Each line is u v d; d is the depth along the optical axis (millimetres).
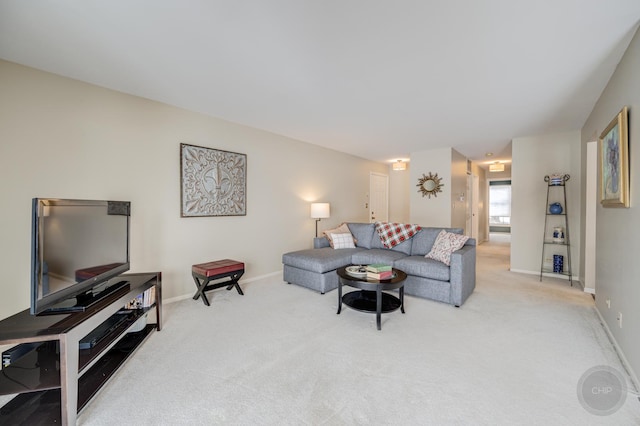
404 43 1897
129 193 2793
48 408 1457
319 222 5113
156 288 2338
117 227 2164
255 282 3861
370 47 1949
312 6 1538
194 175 3283
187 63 2186
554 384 1642
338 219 5590
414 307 2889
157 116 2988
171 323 2510
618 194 1947
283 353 2004
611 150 2143
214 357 1953
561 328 2385
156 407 1477
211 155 3438
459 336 2248
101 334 1801
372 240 4266
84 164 2502
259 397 1548
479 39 1846
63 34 1803
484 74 2340
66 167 2402
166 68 2264
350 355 1972
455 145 5051
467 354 1977
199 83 2543
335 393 1573
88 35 1815
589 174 3414
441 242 3357
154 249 2982
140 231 2879
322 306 2932
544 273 4312
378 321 2379
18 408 1453
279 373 1765
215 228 3533
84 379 1651
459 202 5781
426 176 5492
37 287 1459
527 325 2447
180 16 1627
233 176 3689
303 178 4793
